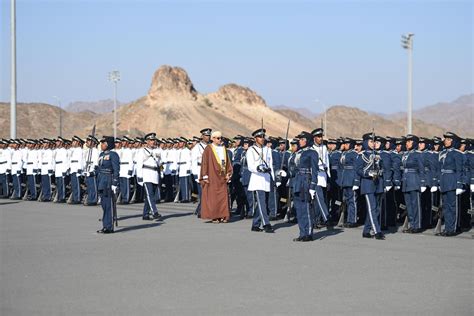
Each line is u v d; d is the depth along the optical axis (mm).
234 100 176250
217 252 13109
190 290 9680
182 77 165875
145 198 19062
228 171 18609
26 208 23062
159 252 13117
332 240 14922
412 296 9289
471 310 8531
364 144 16375
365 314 8328
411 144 16562
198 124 148250
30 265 11734
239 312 8430
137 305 8805
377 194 15695
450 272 11031
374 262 11969
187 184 25609
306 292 9531
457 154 15828
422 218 17328
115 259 12312
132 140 25266
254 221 16625
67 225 17766
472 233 16469
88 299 9148
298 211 14852
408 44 43312
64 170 25438
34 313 8430
